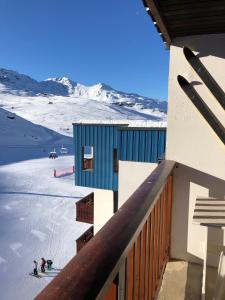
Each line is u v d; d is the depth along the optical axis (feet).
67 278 2.01
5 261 43.70
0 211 66.95
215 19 6.65
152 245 5.44
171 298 7.07
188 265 8.51
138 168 20.07
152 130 27.22
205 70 7.72
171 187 8.36
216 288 6.74
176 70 8.02
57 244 50.42
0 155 151.74
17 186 90.84
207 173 8.11
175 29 7.34
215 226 5.50
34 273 40.04
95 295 1.95
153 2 5.44
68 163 133.28
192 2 5.75
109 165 33.06
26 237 52.95
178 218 8.62
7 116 258.78
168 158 8.46
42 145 197.36
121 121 33.81
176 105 8.19
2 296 34.99
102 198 33.91
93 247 2.49
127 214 3.33
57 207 71.26
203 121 7.98
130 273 3.64
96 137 33.55
